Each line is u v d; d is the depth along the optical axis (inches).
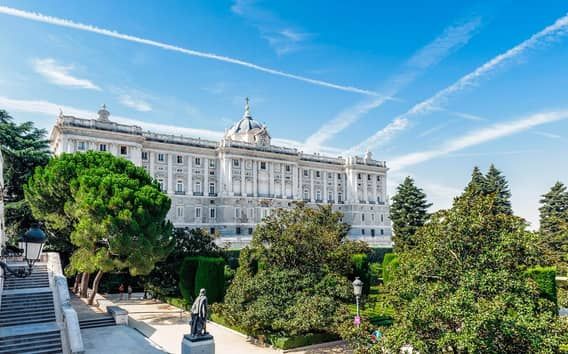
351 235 4037.9
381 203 4325.8
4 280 1272.1
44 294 1195.3
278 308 1011.9
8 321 1040.2
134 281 1872.5
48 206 1423.5
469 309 564.1
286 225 1198.9
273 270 1108.5
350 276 1539.1
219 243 2546.8
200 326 823.7
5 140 1851.6
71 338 898.7
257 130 3868.1
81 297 1520.7
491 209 701.3
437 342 577.0
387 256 1631.4
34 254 448.5
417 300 616.1
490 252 620.4
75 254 1317.7
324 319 951.0
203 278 1395.2
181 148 3213.6
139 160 2896.2
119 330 1156.5
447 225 669.3
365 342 741.3
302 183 3924.7
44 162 1891.0
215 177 3410.4
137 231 1254.3
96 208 1226.6
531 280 616.4
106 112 2856.8
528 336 536.1
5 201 1862.7
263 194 3580.2
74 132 2659.9
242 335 1130.0
